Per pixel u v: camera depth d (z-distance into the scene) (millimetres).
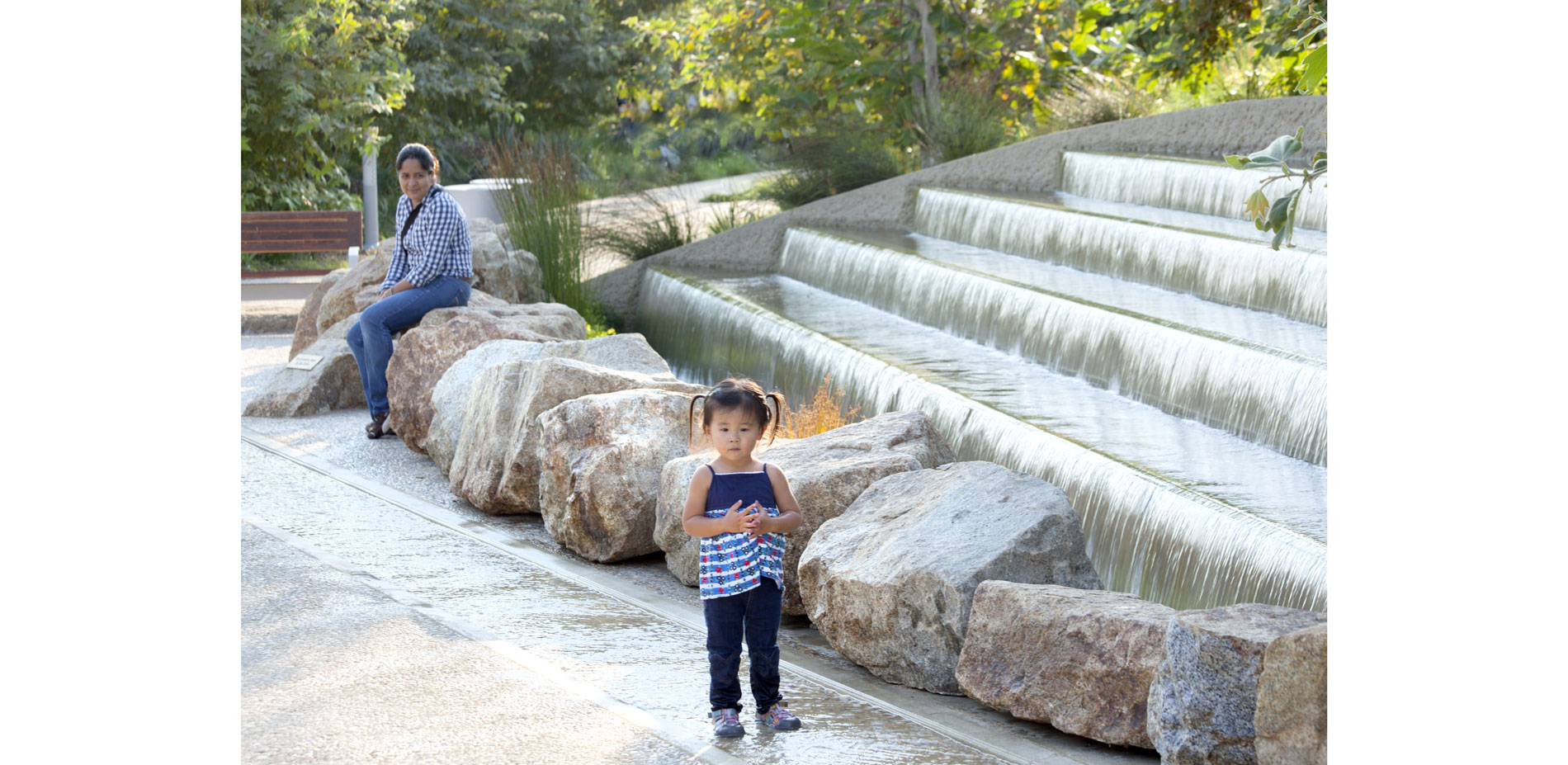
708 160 28469
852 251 11828
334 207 21656
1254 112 11711
